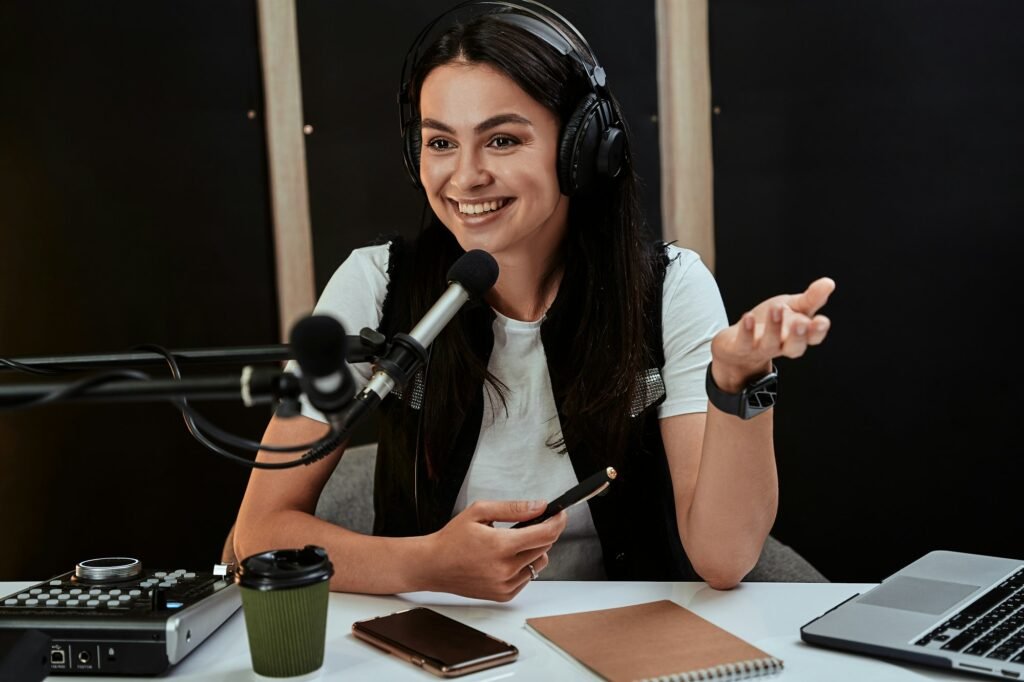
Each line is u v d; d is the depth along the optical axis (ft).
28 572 8.68
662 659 3.18
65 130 8.45
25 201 8.49
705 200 8.65
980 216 8.62
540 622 3.59
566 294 4.89
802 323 3.27
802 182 8.67
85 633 3.23
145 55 8.43
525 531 3.83
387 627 3.53
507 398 4.94
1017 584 3.61
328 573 3.21
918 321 8.71
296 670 3.20
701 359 4.85
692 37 8.52
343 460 5.84
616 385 4.80
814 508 8.85
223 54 8.45
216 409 8.63
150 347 3.29
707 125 8.61
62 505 8.64
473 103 4.35
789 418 8.80
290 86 8.47
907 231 8.66
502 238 4.52
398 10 8.49
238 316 8.60
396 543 4.07
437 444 4.92
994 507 8.78
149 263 8.54
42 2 8.37
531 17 4.63
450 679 3.15
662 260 5.14
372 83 8.53
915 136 8.59
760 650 3.24
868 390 8.77
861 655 3.27
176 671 3.30
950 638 3.19
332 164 8.56
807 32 8.57
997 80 8.54
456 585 3.90
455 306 3.25
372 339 3.09
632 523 5.00
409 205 8.62
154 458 8.63
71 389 2.37
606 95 4.62
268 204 8.59
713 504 3.94
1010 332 8.68
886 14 8.52
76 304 8.55
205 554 8.70
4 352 8.58
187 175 8.50
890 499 8.82
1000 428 8.73
